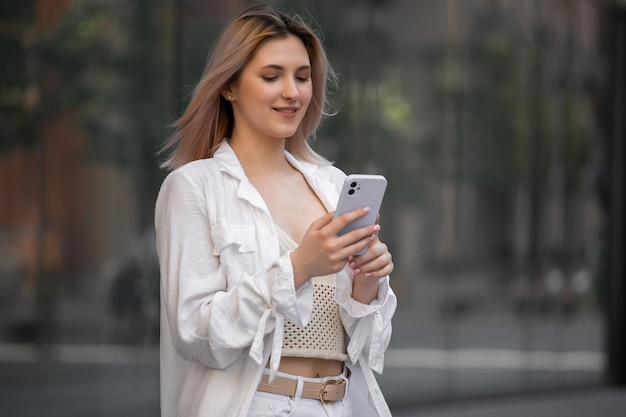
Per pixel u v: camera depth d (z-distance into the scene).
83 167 6.68
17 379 6.41
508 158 9.54
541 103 9.90
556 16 10.09
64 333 6.60
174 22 7.04
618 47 10.85
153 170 6.99
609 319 10.87
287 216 2.83
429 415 8.56
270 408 2.67
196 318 2.64
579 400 9.95
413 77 8.70
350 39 8.16
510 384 9.65
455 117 9.04
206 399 2.67
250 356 2.55
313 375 2.75
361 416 2.92
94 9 6.73
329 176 3.04
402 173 8.59
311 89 2.81
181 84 7.03
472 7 9.23
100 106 6.74
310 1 7.81
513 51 9.59
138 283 6.96
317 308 2.77
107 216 6.78
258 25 2.74
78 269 6.66
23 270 6.44
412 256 8.68
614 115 10.80
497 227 9.45
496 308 9.46
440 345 8.93
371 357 2.81
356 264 2.61
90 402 6.71
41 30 6.53
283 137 2.79
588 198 10.52
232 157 2.79
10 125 6.40
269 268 2.58
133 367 6.95
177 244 2.70
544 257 9.95
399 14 8.57
